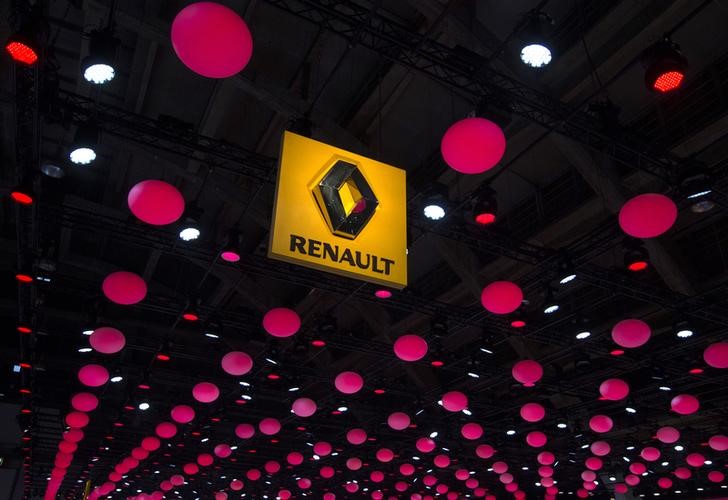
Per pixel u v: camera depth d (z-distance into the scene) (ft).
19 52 15.40
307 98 35.58
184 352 47.47
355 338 43.16
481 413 56.29
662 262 36.76
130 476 87.15
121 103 38.27
